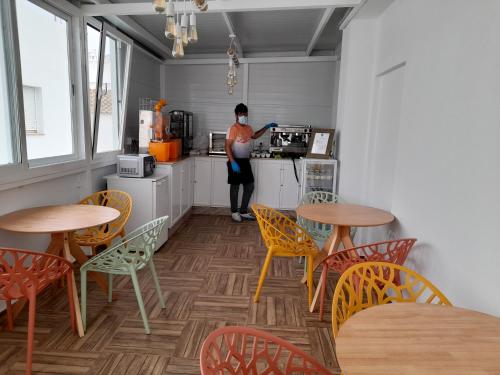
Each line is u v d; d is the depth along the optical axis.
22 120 2.69
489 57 1.66
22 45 2.80
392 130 3.18
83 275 2.31
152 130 4.62
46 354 2.12
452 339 1.18
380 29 3.57
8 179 2.57
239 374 1.20
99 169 3.97
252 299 2.87
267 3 3.28
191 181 5.54
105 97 4.24
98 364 2.05
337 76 5.91
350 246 2.85
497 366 1.04
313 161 4.36
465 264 1.80
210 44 5.73
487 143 1.65
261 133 5.45
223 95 6.33
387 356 1.08
